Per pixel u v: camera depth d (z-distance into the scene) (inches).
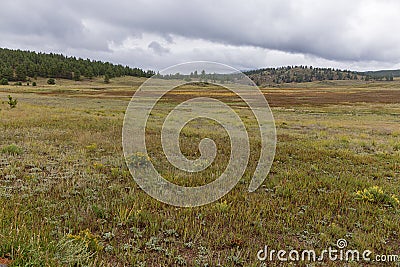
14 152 382.0
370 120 1193.4
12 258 133.5
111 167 346.0
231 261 173.2
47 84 4653.1
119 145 461.7
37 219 200.4
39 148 415.2
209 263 170.4
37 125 632.4
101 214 219.6
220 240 195.9
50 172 315.6
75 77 5211.6
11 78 4771.2
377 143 632.4
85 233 178.7
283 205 258.7
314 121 1098.1
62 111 1005.2
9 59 5861.2
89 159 374.9
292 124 993.5
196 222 220.2
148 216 219.0
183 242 191.9
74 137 514.9
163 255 175.2
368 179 352.2
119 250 175.9
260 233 209.5
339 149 542.0
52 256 143.9
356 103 2123.5
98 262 158.4
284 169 379.6
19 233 160.2
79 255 149.1
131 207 235.5
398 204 271.6
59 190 259.9
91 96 2266.2
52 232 182.9
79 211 222.1
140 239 193.0
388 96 2913.4
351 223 226.8
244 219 226.7
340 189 308.2
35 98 1920.5
